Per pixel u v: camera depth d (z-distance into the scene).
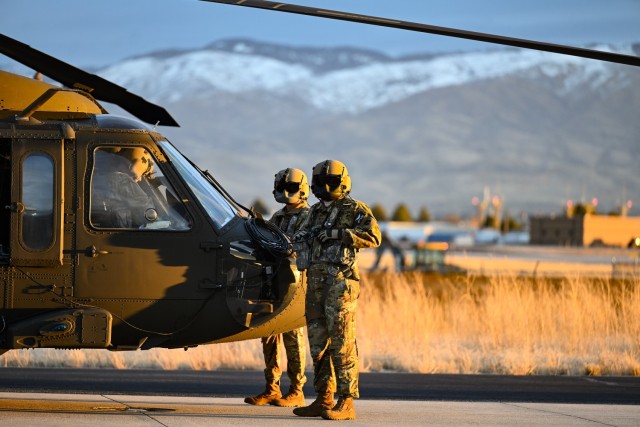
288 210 20.83
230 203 19.69
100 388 24.53
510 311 37.50
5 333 18.20
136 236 18.44
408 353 32.16
